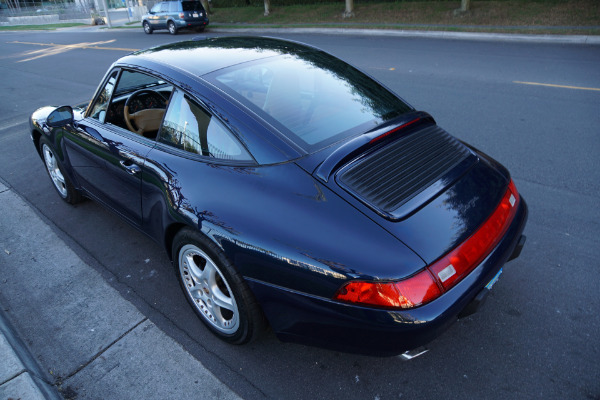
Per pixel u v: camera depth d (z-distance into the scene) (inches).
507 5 626.8
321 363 93.5
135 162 106.2
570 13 549.3
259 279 79.6
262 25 812.6
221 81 96.2
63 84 419.8
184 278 101.7
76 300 116.3
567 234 133.0
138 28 1091.3
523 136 209.9
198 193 88.2
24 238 146.0
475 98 276.7
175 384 90.3
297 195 78.5
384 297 68.4
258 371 92.4
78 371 94.6
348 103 100.2
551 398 83.1
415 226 73.6
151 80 131.9
